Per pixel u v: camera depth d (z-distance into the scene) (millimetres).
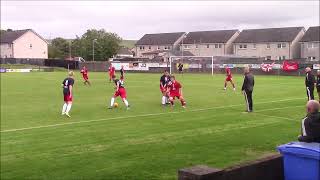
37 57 104750
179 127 14727
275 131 13898
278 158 6746
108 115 18172
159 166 9531
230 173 6012
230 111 19219
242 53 91062
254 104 21969
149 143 12008
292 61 56094
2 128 14844
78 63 78750
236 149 11203
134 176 8805
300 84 37906
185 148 11328
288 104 21953
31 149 11328
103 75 57625
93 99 25125
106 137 12938
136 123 15742
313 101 6719
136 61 73688
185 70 66188
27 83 39750
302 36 85625
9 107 21219
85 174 8992
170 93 21125
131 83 39844
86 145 11781
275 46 86562
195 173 5570
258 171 6473
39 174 9023
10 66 78312
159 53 98750
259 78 48875
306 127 6598
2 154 10766
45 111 19656
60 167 9539
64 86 18078
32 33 103812
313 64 54031
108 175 8898
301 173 6195
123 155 10586
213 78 48469
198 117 17266
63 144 11930
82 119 17016
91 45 105688
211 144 11820
